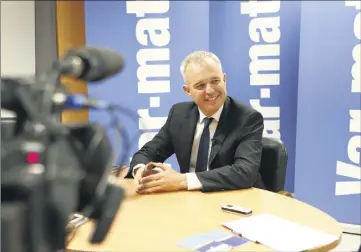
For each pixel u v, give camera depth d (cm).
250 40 324
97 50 62
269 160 196
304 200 299
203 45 306
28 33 329
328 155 291
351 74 282
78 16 349
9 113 56
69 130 58
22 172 50
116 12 311
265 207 145
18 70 324
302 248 109
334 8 281
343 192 291
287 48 319
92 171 58
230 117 193
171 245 112
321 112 290
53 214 49
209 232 121
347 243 278
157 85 313
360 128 284
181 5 305
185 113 205
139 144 298
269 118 328
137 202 152
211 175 168
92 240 63
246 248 110
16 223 47
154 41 310
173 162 289
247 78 328
